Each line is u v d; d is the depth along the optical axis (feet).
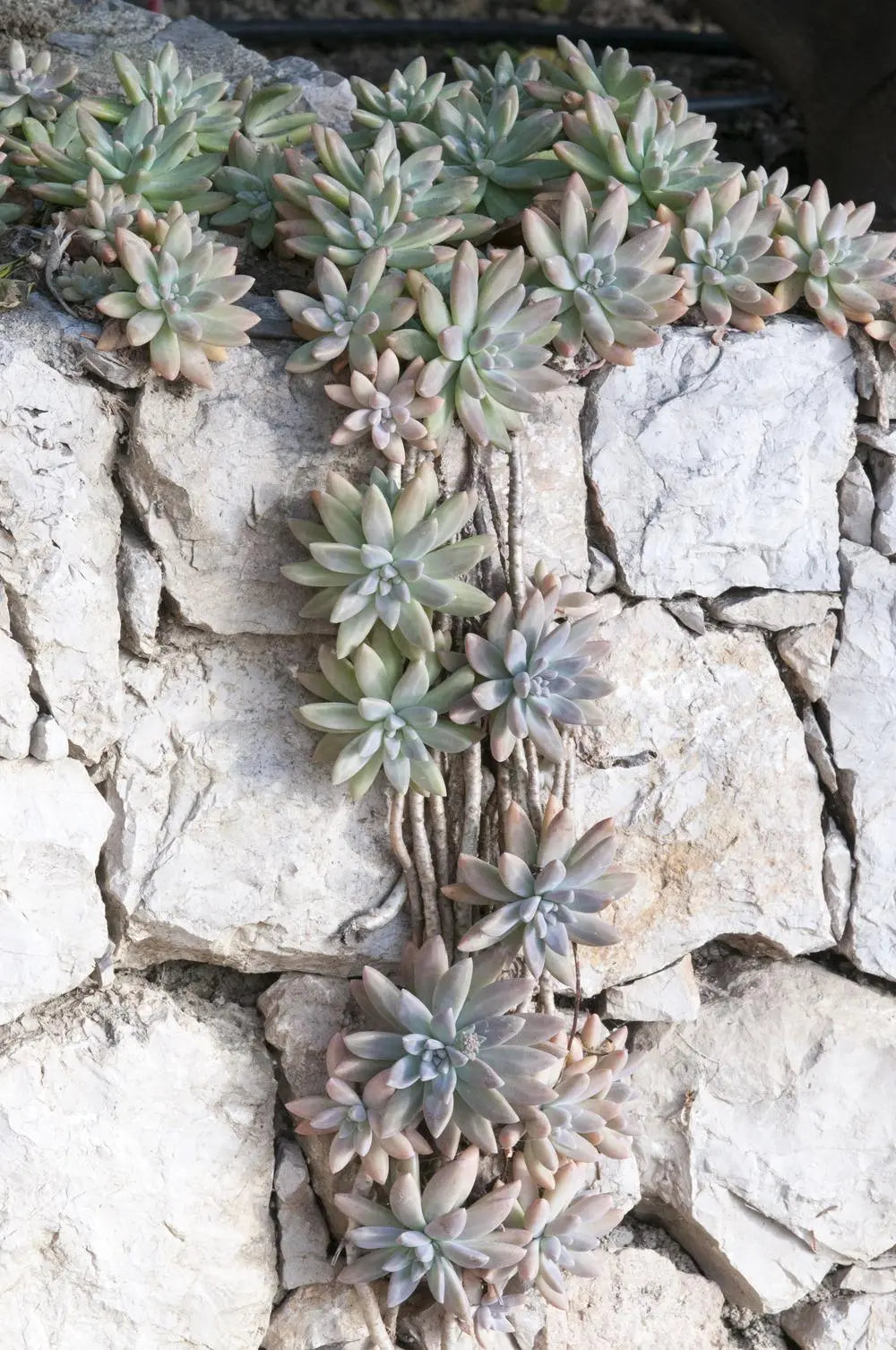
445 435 4.17
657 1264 4.45
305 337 4.16
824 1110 4.42
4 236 4.27
